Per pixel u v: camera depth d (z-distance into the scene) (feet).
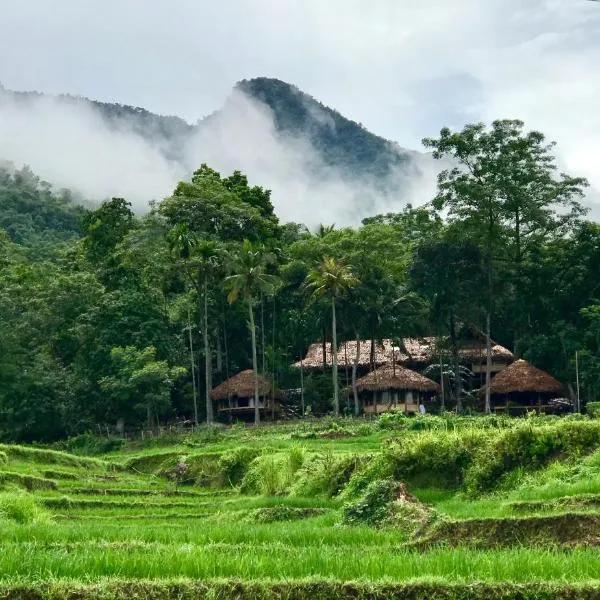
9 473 118.62
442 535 51.85
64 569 37.29
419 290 220.84
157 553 41.27
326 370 252.21
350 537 54.95
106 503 102.94
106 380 219.61
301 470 103.76
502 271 221.05
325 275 214.69
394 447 88.12
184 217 254.06
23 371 224.33
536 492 69.87
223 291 253.03
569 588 34.78
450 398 240.94
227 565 38.40
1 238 334.85
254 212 264.11
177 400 256.11
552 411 217.15
